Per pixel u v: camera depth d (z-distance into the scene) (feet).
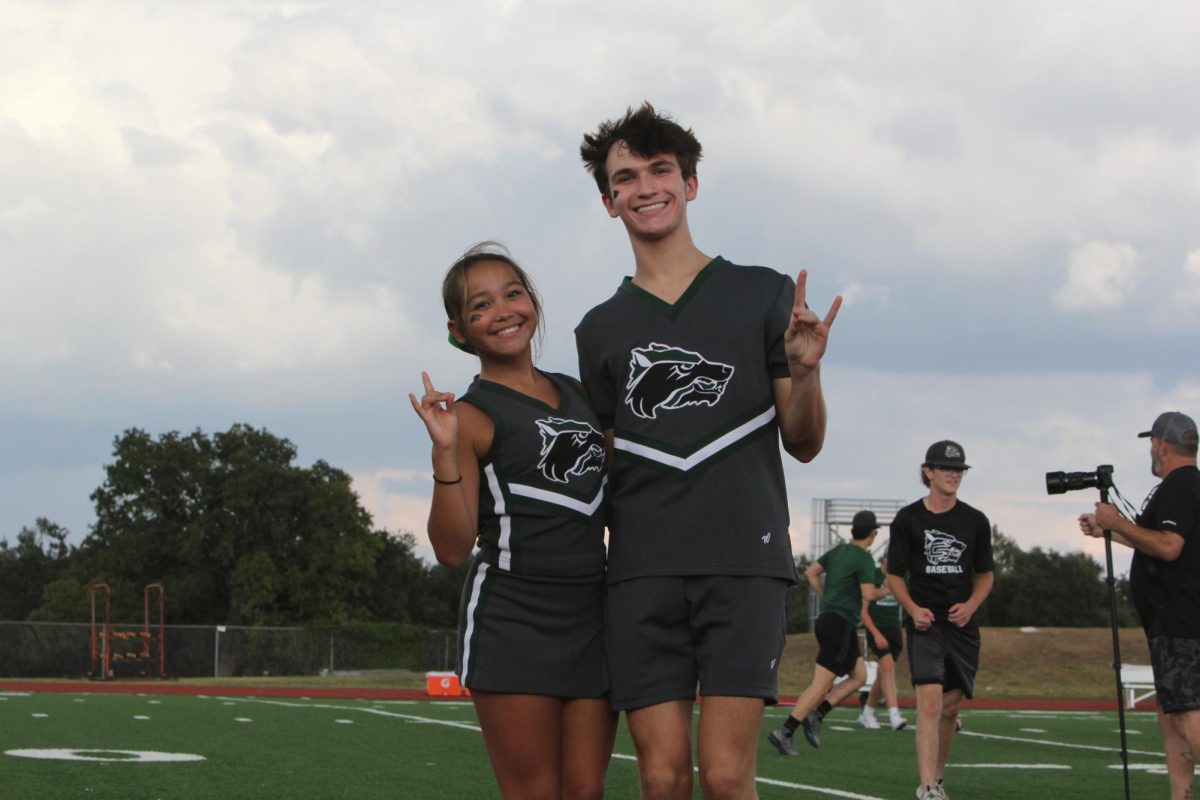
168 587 210.38
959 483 26.25
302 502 217.56
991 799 25.62
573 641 13.66
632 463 13.33
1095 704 82.74
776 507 13.23
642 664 13.03
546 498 13.57
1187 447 22.48
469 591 13.97
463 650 13.80
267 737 37.17
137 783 24.93
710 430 13.12
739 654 12.75
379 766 29.17
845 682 37.81
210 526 213.66
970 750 38.19
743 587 12.87
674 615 13.02
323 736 37.81
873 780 28.68
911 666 25.86
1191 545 22.02
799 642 127.34
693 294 13.58
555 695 13.60
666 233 13.88
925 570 25.95
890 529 26.45
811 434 13.02
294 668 146.00
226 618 216.54
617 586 13.26
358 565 213.66
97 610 206.49
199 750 32.55
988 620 258.16
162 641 125.59
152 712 48.85
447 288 14.19
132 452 215.51
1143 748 39.32
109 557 211.00
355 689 90.58
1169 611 22.12
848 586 36.37
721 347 13.28
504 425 13.60
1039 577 256.52
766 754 35.55
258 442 222.89
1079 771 31.50
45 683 97.45
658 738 12.95
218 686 95.50
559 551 13.60
